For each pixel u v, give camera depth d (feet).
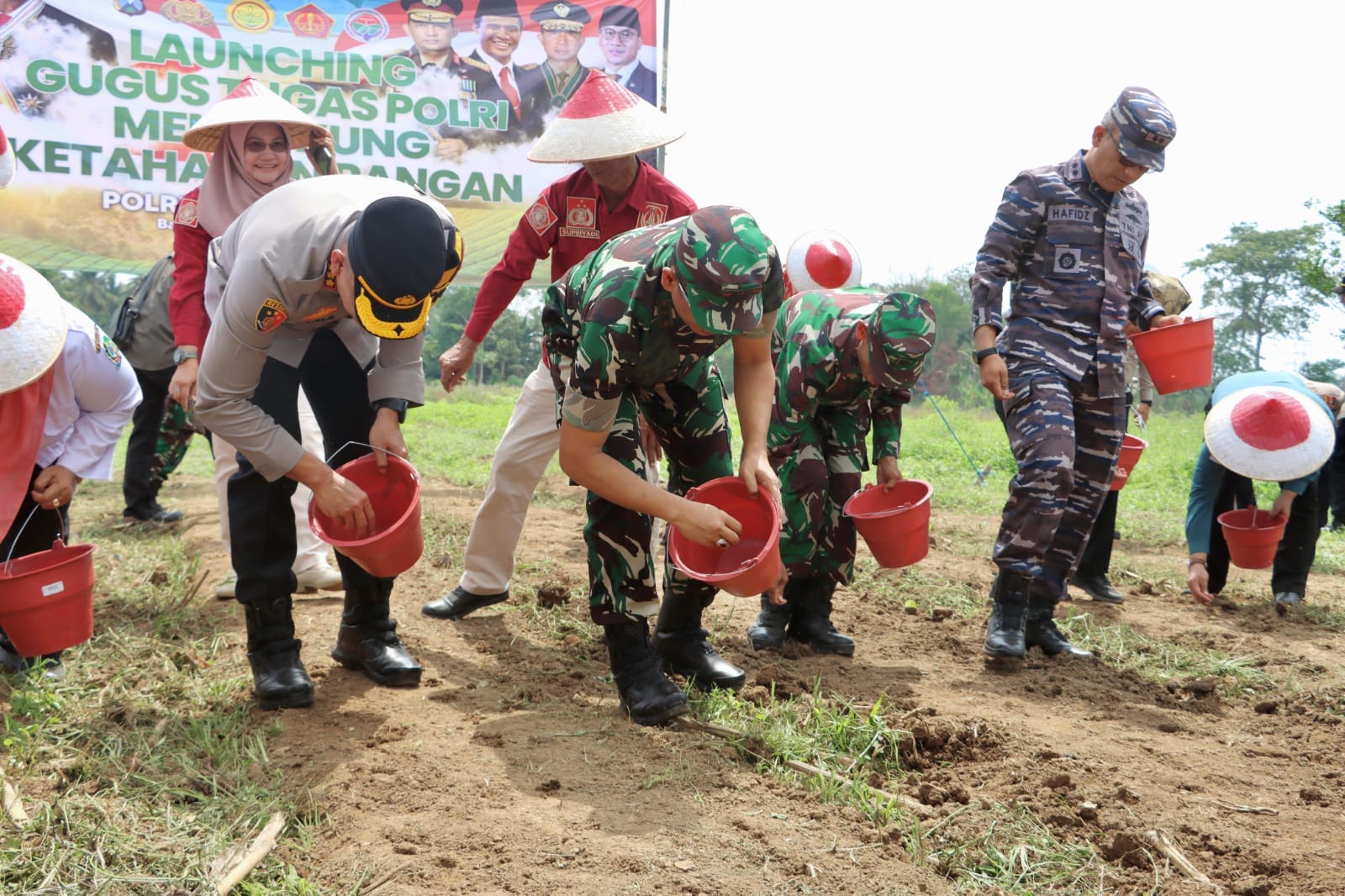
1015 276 14.46
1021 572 13.61
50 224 27.58
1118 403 14.42
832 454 14.14
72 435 12.12
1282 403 16.92
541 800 9.11
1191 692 13.09
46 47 27.20
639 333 9.14
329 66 28.66
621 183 14.11
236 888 7.89
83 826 8.46
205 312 14.94
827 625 14.28
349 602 12.44
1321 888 8.14
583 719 11.10
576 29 29.35
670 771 9.74
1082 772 10.00
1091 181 14.07
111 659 12.96
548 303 10.68
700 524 9.57
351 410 11.76
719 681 11.76
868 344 12.35
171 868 8.00
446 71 29.14
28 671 11.61
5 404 10.94
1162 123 13.30
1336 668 14.16
